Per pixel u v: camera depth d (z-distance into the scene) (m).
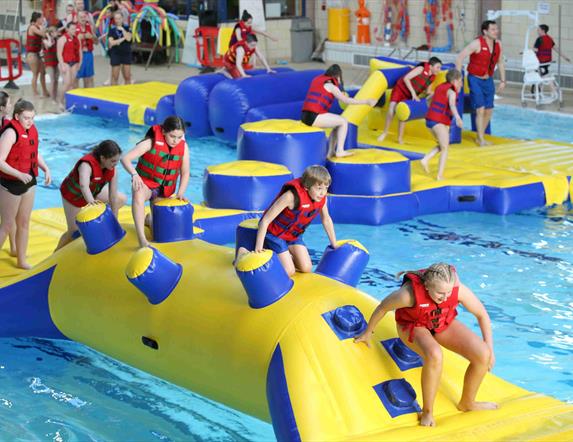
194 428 5.81
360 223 10.10
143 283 5.85
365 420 4.90
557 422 4.89
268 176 9.55
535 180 10.66
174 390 6.34
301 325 5.26
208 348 5.58
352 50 22.09
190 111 14.19
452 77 10.45
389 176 10.11
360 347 5.23
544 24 17.44
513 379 6.42
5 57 21.47
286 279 5.53
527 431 4.78
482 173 11.03
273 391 5.10
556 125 14.94
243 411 5.54
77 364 6.76
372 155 10.33
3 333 7.14
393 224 10.12
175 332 5.79
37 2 24.91
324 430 4.84
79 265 6.66
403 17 21.09
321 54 22.94
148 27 21.67
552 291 8.02
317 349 5.15
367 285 8.19
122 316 6.17
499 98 17.09
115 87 17.08
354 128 12.30
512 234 9.70
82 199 7.34
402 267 8.68
